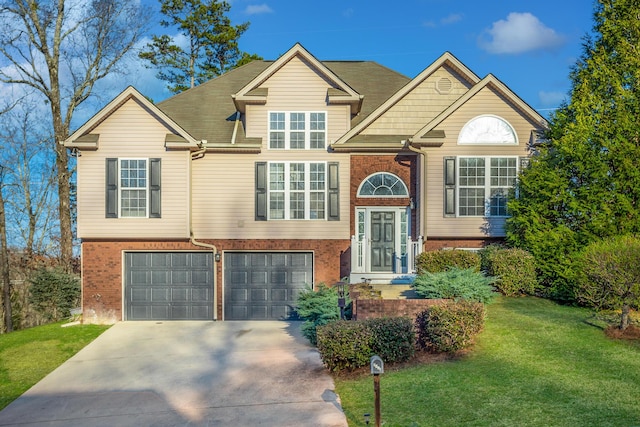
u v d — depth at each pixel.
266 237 17.48
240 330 16.16
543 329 11.77
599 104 14.89
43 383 11.74
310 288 15.77
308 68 17.59
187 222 16.97
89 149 16.86
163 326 16.78
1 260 22.11
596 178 14.27
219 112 19.39
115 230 16.94
